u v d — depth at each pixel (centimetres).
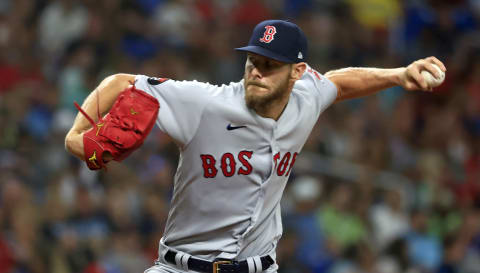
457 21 4966
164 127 1270
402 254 3359
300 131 1354
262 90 1265
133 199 3034
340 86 1446
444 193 3778
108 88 1281
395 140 4094
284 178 1377
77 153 1248
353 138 3875
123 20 4009
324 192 3403
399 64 4747
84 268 2823
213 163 1298
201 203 1332
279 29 1271
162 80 1279
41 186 3034
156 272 1386
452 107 4491
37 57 3812
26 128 3294
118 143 1245
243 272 1366
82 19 3906
